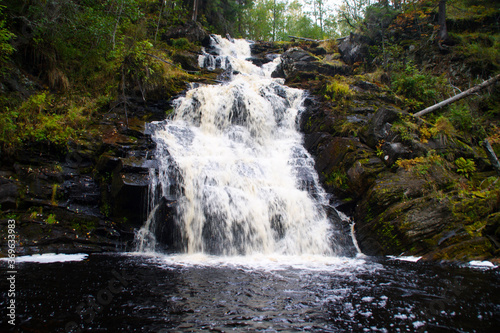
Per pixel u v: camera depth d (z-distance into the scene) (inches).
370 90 525.3
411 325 146.5
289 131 514.3
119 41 530.0
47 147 344.2
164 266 251.3
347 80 550.6
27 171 320.5
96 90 470.9
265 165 404.5
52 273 222.7
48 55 449.1
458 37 620.1
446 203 312.7
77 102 437.1
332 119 464.8
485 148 403.5
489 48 592.7
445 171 365.1
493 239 286.7
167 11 829.2
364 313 160.4
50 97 420.8
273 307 167.6
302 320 151.5
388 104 498.0
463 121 466.0
